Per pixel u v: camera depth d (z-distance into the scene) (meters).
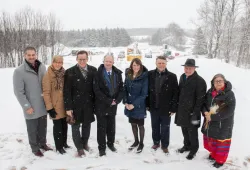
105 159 4.41
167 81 4.55
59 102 4.39
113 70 4.55
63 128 4.74
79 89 4.36
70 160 4.34
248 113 6.72
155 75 4.64
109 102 4.42
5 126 6.02
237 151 4.81
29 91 4.23
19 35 26.31
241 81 9.59
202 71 10.28
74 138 4.53
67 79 4.30
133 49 35.03
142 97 4.62
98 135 4.61
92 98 4.55
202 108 4.37
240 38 27.17
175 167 4.11
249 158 4.53
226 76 9.92
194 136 4.46
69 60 28.80
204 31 29.78
